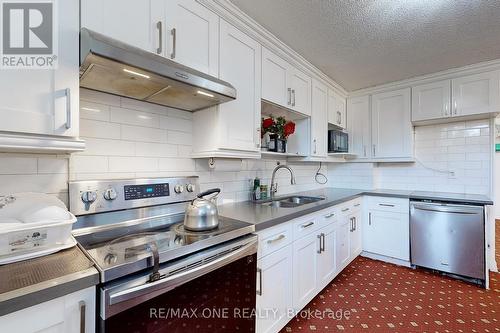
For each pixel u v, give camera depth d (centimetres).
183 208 157
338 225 240
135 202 135
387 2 157
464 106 257
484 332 166
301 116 253
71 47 94
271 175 253
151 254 88
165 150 160
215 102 154
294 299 170
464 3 157
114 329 75
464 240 238
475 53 227
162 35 124
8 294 60
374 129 317
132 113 145
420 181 313
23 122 82
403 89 296
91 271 74
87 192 119
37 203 96
